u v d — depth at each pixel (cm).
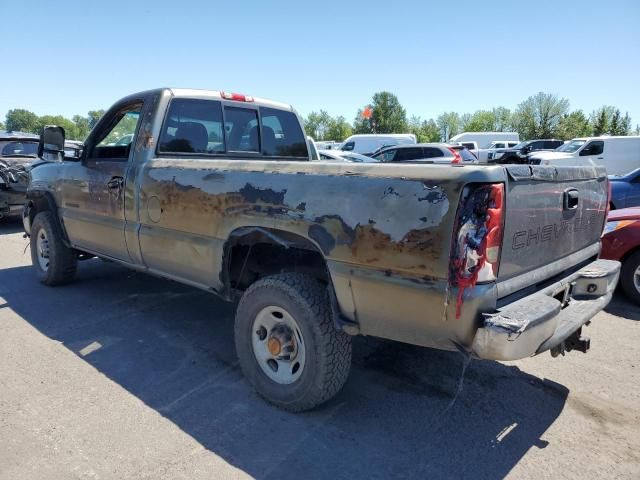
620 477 261
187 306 516
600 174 361
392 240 250
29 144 1116
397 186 250
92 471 258
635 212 567
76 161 494
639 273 540
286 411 318
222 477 255
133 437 288
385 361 395
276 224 302
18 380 354
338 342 295
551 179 283
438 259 236
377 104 9194
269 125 511
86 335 438
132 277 619
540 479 258
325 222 278
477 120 10600
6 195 969
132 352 405
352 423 307
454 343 246
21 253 782
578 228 331
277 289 302
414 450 282
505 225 244
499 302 255
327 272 308
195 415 313
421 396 342
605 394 348
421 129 10825
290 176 297
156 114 409
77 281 602
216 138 457
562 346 327
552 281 304
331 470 263
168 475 256
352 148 3030
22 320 473
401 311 255
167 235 383
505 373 378
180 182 366
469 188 233
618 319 505
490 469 266
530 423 311
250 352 330
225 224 334
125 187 419
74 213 501
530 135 7831
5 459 266
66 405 322
